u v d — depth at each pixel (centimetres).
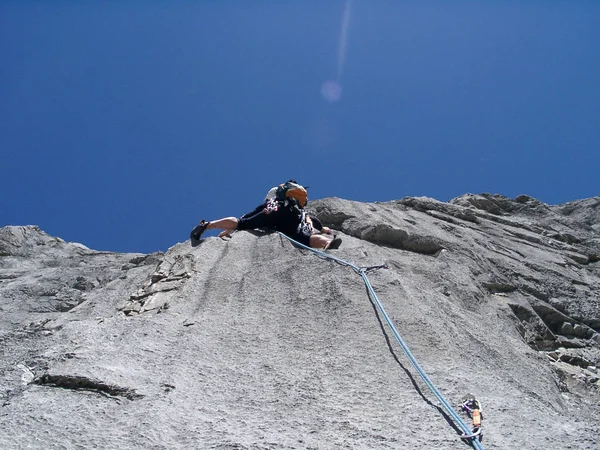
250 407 396
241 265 691
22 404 380
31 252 1236
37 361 468
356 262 630
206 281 646
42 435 340
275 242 737
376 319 520
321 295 571
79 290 923
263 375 444
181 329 527
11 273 1084
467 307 714
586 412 561
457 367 459
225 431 356
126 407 380
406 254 840
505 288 830
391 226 881
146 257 988
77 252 1264
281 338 508
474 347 561
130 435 345
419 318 523
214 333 519
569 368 691
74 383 405
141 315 592
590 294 909
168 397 395
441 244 873
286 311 558
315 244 716
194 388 418
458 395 413
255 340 506
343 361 461
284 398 408
